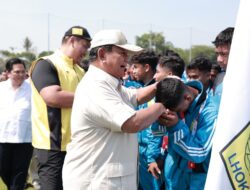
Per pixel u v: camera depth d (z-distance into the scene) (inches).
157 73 153.2
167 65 150.8
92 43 104.0
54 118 146.3
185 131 105.1
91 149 101.0
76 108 103.0
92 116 99.0
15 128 211.8
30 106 215.8
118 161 100.7
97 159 100.5
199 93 112.4
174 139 105.2
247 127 81.9
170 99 99.2
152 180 146.0
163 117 103.6
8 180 215.3
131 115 95.5
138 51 101.7
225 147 82.4
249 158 82.5
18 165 214.2
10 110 211.0
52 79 145.5
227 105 82.4
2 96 214.7
